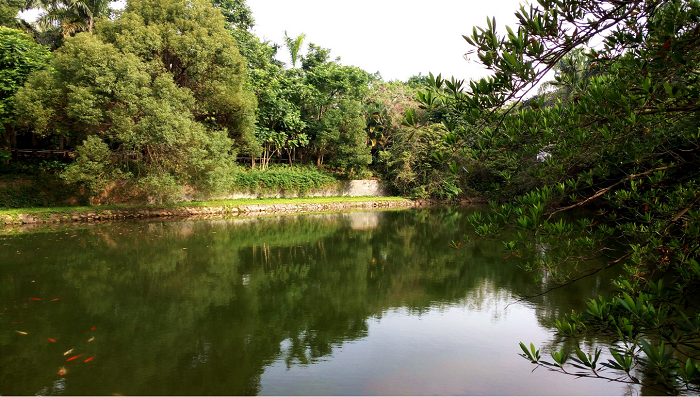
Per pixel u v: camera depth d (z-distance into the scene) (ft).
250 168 73.41
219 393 12.75
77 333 17.24
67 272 26.73
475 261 31.63
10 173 51.11
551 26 6.55
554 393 12.67
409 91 87.76
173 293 22.97
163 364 14.61
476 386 13.17
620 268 25.71
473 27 6.92
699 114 7.72
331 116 76.79
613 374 13.53
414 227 50.44
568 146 8.54
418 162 81.20
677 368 5.63
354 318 19.39
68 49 44.50
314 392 12.74
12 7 59.77
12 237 37.47
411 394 12.60
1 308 20.01
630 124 7.13
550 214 8.46
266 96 68.64
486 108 7.30
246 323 18.65
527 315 19.25
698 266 6.60
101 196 55.26
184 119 46.83
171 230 44.24
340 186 82.53
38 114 43.01
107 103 45.11
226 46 53.52
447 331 17.66
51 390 12.73
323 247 37.17
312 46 81.92
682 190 9.56
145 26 48.65
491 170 73.46
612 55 8.18
